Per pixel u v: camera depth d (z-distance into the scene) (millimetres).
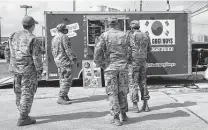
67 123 5188
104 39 4852
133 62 5742
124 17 9930
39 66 4949
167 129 4703
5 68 21703
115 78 4895
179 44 10219
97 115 5750
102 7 10398
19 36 5016
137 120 5285
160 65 10156
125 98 5086
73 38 9945
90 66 9812
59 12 9875
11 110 6359
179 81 11562
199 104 6551
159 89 9094
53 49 7066
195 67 11273
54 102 7227
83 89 9531
